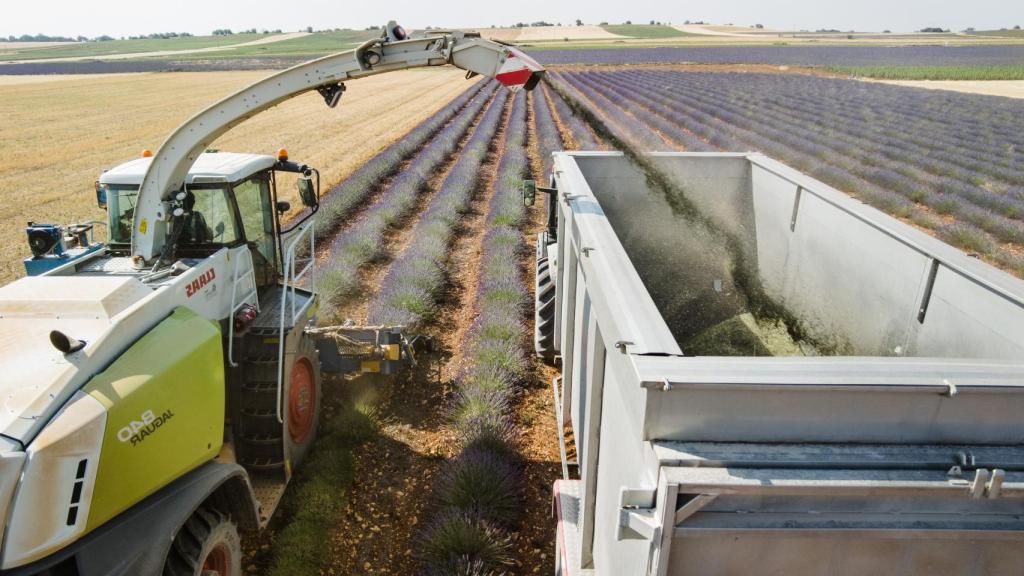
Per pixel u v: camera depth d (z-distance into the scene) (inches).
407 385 259.6
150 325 135.6
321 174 673.0
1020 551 74.7
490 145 848.3
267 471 182.2
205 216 181.0
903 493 71.1
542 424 232.5
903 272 136.6
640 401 75.6
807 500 72.4
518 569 169.0
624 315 90.3
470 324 318.7
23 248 453.4
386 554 174.4
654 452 72.9
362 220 487.5
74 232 184.2
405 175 633.6
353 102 1476.4
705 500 70.9
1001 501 72.7
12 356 115.8
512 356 263.3
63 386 110.1
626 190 240.8
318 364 219.1
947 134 890.1
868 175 633.0
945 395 73.1
